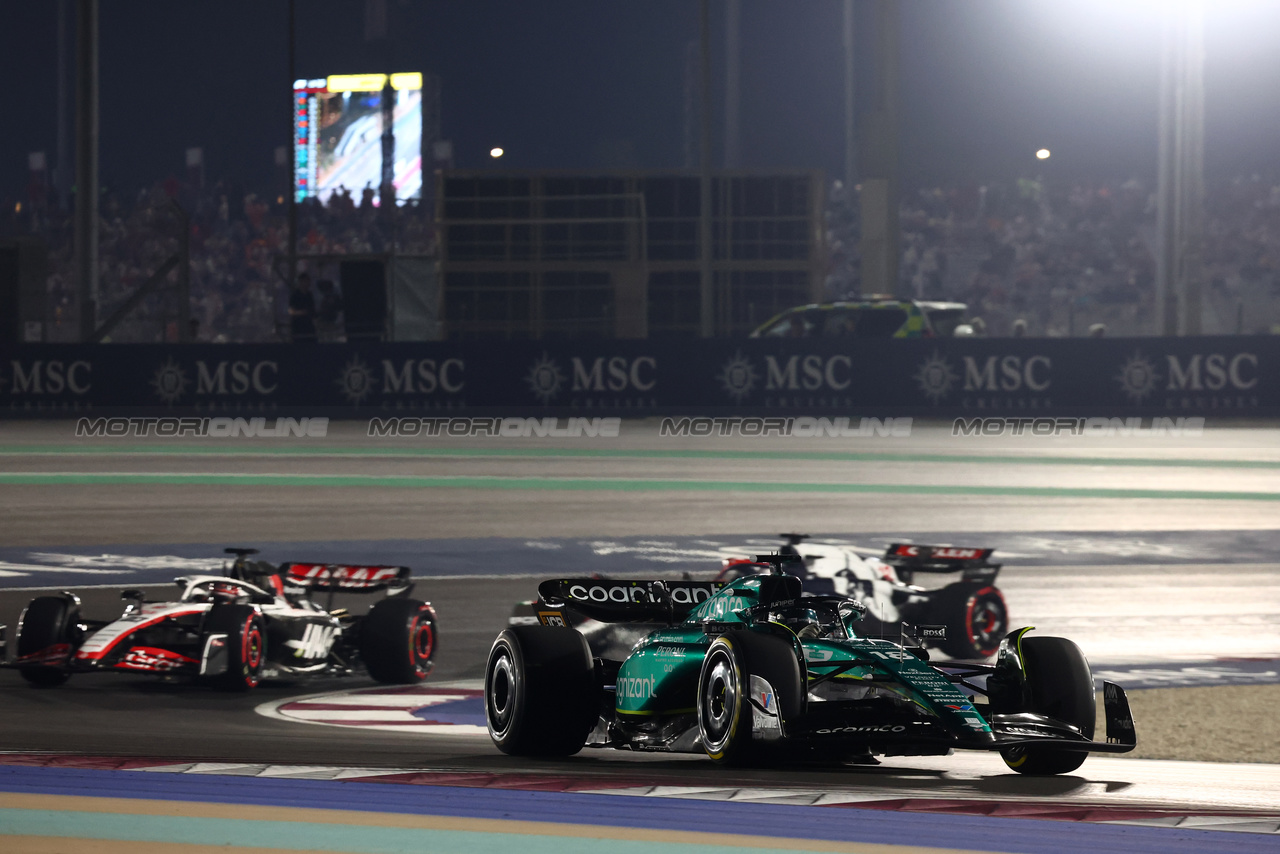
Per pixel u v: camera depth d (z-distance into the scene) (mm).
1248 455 79688
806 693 17891
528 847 13594
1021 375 96812
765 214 118000
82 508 59562
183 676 31312
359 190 164375
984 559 37219
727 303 118000
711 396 97500
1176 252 113188
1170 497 64312
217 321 138250
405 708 29422
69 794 16266
